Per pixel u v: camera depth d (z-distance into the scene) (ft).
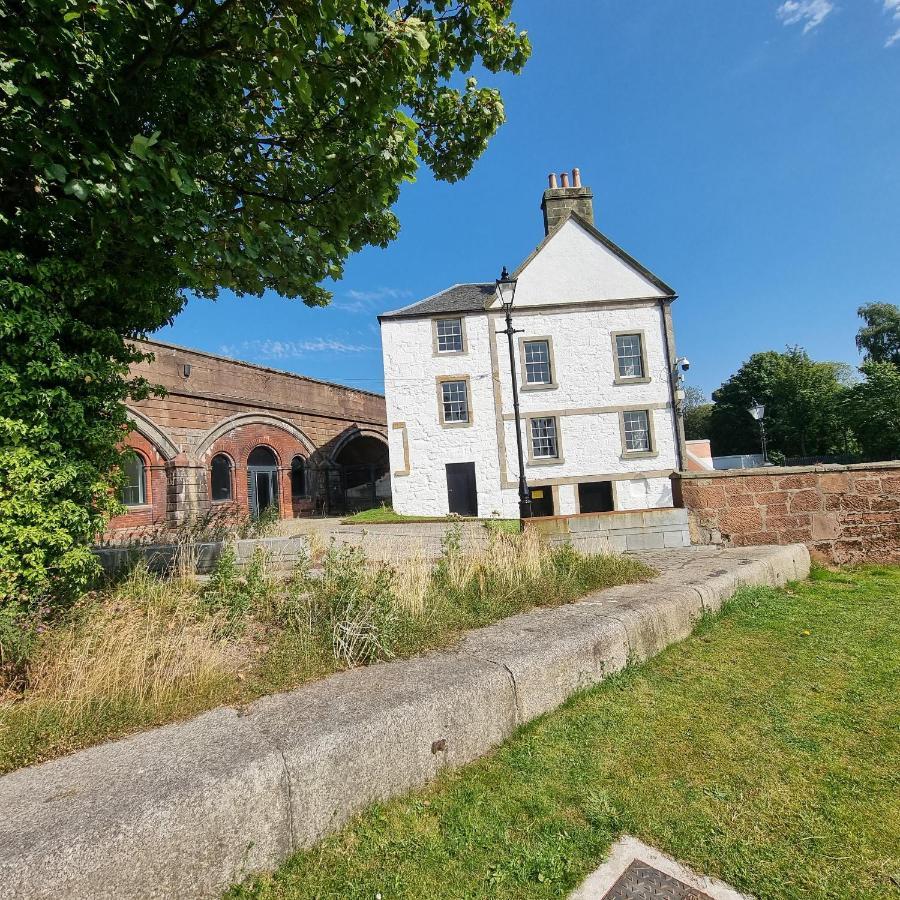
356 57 10.46
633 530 21.16
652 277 56.24
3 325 9.82
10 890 4.41
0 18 8.36
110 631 9.36
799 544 19.98
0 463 9.71
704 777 7.11
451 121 16.19
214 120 12.92
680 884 5.43
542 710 9.10
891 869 5.44
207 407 48.67
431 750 7.52
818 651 11.18
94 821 5.07
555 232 57.21
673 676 10.34
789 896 5.18
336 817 6.48
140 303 12.71
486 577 14.83
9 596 9.62
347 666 9.41
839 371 146.51
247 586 12.50
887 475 20.48
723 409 155.43
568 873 5.64
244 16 9.77
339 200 13.66
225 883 5.53
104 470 12.08
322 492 64.49
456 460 54.75
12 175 10.27
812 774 7.04
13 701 7.83
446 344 56.70
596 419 54.95
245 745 6.48
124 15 9.38
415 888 5.55
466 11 13.50
